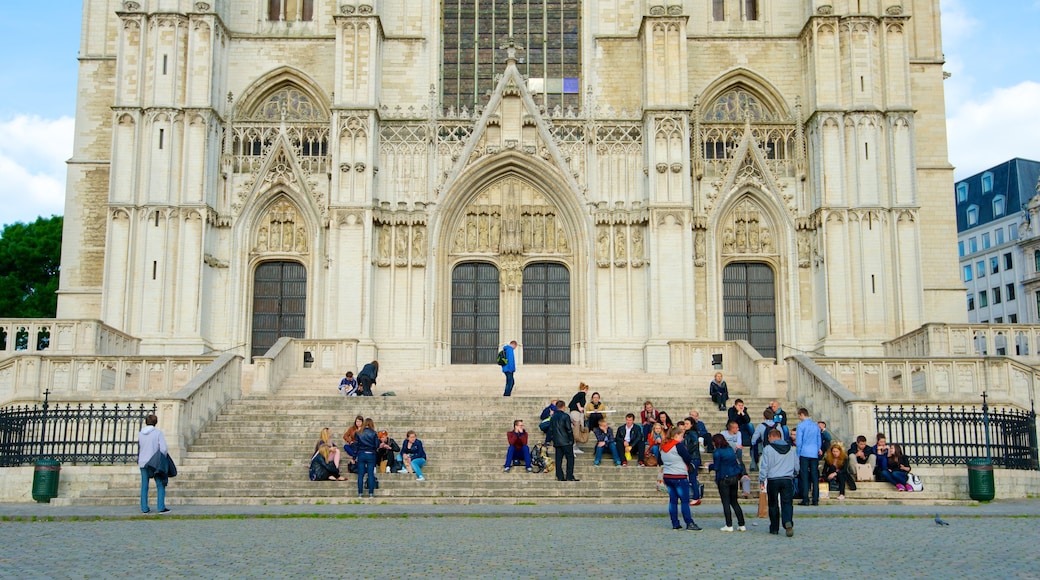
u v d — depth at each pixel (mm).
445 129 49938
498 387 41062
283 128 49312
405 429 31984
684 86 48406
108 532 20609
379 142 49000
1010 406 34000
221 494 26906
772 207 49562
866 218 47000
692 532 20469
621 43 51062
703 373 44625
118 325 45406
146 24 47750
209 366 33719
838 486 27203
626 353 47469
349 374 38562
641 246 48406
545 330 49625
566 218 49875
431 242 48438
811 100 49156
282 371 40969
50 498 27109
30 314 68625
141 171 46719
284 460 29609
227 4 51031
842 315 46406
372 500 26375
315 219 48781
